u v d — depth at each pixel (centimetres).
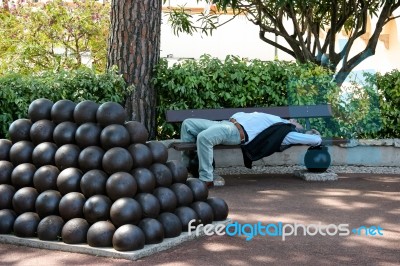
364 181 1039
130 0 1108
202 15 1353
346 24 1363
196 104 1127
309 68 1170
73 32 1344
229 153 1140
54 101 1040
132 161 707
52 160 738
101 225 676
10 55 1319
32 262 655
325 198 916
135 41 1111
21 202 723
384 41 1617
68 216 696
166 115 1088
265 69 1140
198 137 980
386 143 1142
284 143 1010
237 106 1138
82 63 1378
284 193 948
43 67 1327
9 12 1370
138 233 665
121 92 1104
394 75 1157
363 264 646
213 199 772
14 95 1006
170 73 1121
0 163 755
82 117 735
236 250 686
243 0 1284
